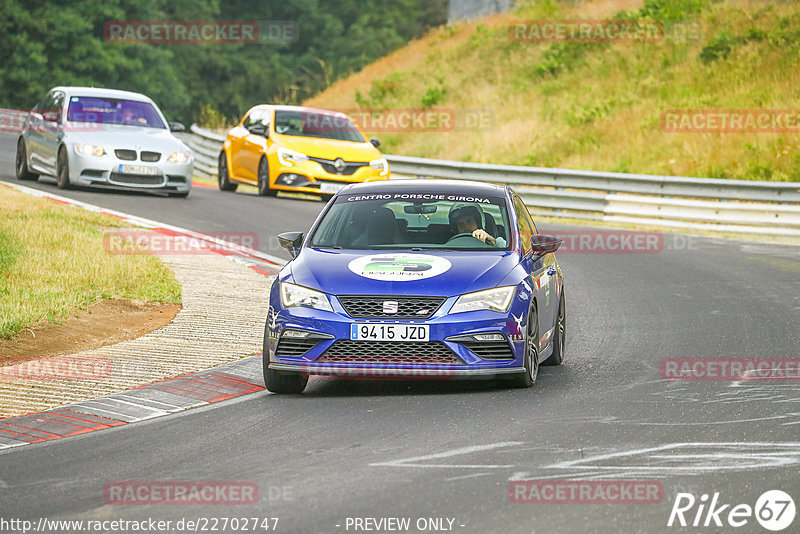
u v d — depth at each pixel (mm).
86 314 43000
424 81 152500
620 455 24875
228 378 34312
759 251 70188
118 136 78812
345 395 32406
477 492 22000
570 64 143500
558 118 128250
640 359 37938
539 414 29250
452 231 35438
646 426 27812
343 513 20719
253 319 43469
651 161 109938
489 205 36656
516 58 151125
